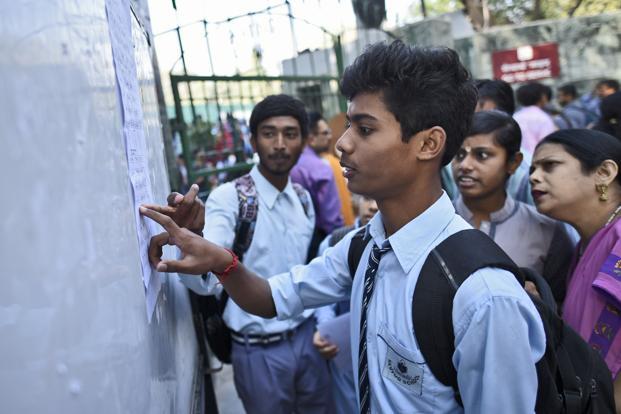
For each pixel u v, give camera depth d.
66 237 0.55
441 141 1.01
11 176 0.44
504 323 0.90
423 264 1.00
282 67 4.57
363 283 1.16
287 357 2.03
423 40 6.49
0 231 0.42
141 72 1.39
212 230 1.89
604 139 1.53
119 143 0.86
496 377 0.90
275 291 1.36
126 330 0.76
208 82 3.45
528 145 3.88
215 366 3.48
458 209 2.02
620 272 1.34
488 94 2.76
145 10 1.97
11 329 0.42
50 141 0.53
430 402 0.99
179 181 3.45
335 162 3.77
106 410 0.62
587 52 9.06
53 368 0.49
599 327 1.40
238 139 3.71
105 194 0.72
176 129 3.26
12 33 0.47
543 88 4.92
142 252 0.95
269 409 2.02
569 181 1.54
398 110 0.97
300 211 2.17
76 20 0.67
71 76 0.63
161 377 1.06
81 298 0.57
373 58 0.97
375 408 1.07
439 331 0.96
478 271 0.95
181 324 1.56
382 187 1.02
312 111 3.88
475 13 8.98
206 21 3.37
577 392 1.07
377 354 1.06
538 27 8.99
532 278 1.27
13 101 0.46
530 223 1.89
